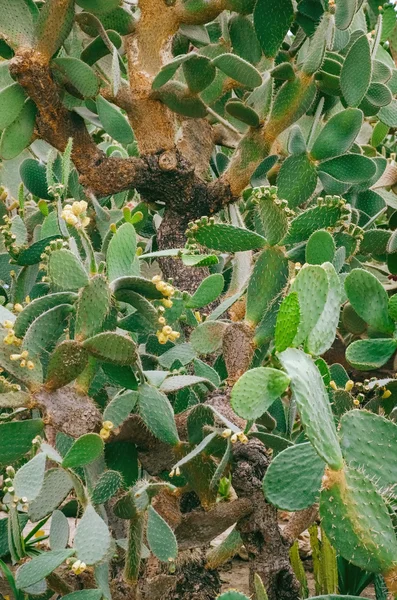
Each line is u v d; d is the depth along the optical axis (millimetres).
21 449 4129
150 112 4770
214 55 5082
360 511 3766
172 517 4375
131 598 4414
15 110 4609
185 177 4812
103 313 4066
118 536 4637
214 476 4211
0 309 4238
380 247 5336
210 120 5309
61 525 4422
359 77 4707
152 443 4383
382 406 4941
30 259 4586
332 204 4359
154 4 4734
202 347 4465
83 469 4555
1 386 4164
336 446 3787
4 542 4516
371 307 4277
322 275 3865
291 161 4777
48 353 4453
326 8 4773
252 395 3695
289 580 4406
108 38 4531
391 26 5523
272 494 3834
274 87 5133
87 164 4734
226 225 4344
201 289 4395
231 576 5438
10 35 4555
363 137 6047
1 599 4809
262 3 4758
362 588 4996
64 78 4660
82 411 4141
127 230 4156
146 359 4629
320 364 4418
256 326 4418
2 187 5180
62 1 4469
